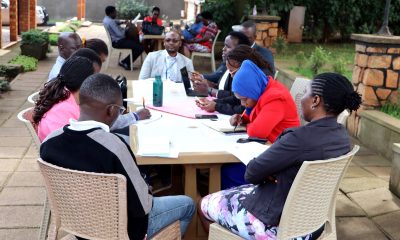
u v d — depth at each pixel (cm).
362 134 548
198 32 923
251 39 521
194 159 264
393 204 390
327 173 218
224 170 312
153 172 345
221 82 432
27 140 511
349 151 229
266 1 1086
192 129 315
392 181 409
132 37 947
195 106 376
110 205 207
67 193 211
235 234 242
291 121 306
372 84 545
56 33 1419
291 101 308
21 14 1329
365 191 414
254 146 278
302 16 1168
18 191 385
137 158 259
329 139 217
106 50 416
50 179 213
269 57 520
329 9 1187
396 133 479
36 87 783
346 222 359
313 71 734
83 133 207
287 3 1112
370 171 463
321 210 233
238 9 1075
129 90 424
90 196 207
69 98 272
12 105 657
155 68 497
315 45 1168
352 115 575
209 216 257
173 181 353
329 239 248
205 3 1095
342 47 1157
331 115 221
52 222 229
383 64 539
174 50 495
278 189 223
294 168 219
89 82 215
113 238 213
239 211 239
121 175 200
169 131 308
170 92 416
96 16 2334
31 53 1034
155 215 240
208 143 287
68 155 208
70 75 269
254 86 305
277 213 222
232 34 440
